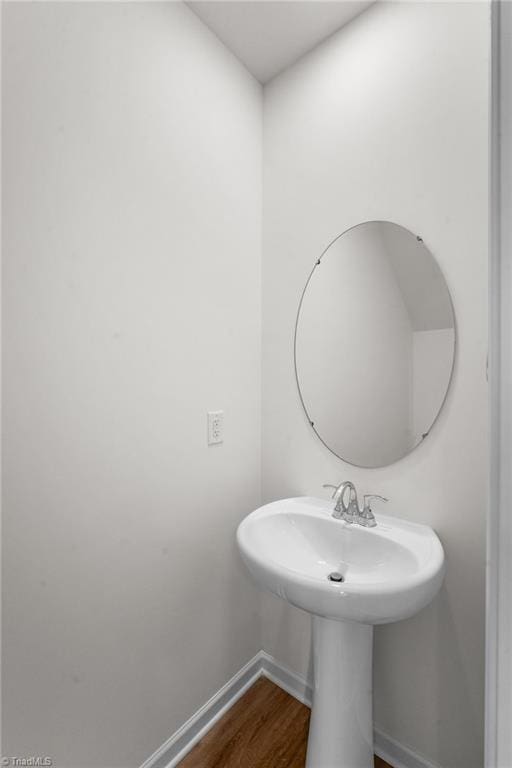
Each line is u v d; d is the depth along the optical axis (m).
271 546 1.26
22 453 0.91
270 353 1.64
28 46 0.92
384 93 1.29
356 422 1.36
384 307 1.29
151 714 1.21
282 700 1.53
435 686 1.18
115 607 1.11
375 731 1.30
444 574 1.06
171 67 1.27
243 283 1.57
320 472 1.47
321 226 1.47
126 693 1.14
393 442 1.27
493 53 0.44
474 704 1.11
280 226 1.60
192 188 1.34
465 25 1.12
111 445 1.10
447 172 1.16
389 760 1.26
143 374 1.19
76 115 1.01
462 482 1.13
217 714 1.44
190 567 1.35
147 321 1.20
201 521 1.39
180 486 1.31
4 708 0.89
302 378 1.52
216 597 1.45
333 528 1.26
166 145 1.25
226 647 1.50
